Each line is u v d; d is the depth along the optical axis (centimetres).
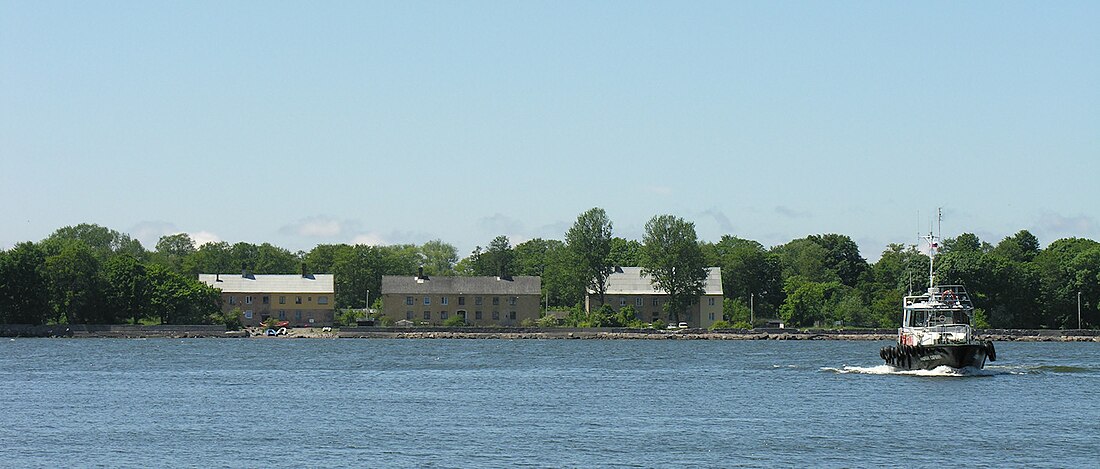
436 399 8775
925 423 7331
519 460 6050
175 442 6588
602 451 6306
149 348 16225
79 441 6619
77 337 19788
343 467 5872
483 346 17375
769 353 15250
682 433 6919
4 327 19825
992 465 5950
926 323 10762
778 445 6500
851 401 8519
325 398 8838
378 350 15900
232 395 9075
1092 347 17288
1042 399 8594
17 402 8519
